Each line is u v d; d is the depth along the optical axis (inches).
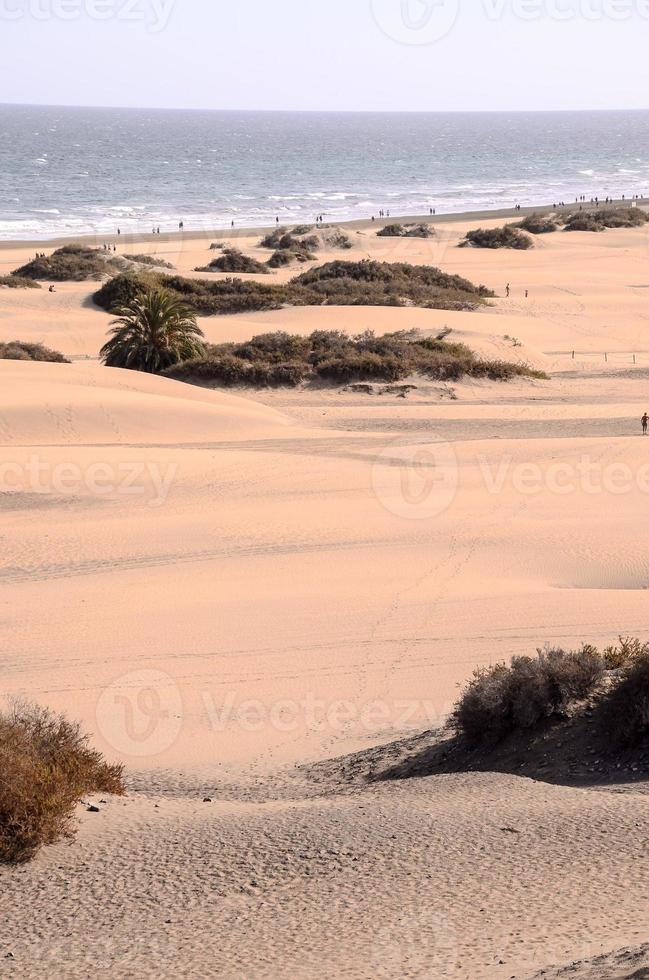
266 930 682.2
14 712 1184.2
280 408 4424.2
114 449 3280.0
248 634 1827.0
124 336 5036.9
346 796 1076.5
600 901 672.4
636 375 5295.3
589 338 6289.4
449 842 818.2
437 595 2017.7
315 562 2276.1
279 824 907.4
